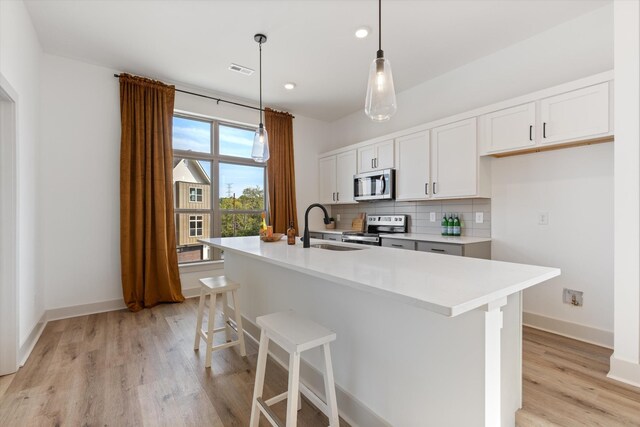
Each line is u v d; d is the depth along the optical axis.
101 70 3.42
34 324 2.69
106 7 2.45
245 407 1.76
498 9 2.47
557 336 2.61
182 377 2.06
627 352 1.89
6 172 2.13
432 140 3.45
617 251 1.92
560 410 1.62
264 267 2.54
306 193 5.13
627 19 1.87
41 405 1.76
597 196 2.47
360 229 4.70
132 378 2.05
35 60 2.81
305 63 3.36
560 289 2.67
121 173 3.41
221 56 3.21
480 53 3.15
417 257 1.83
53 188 3.17
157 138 3.59
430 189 3.46
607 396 1.75
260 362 1.55
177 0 2.37
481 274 1.33
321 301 1.88
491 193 3.16
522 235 2.92
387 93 1.73
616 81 1.91
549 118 2.51
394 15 2.54
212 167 4.33
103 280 3.43
